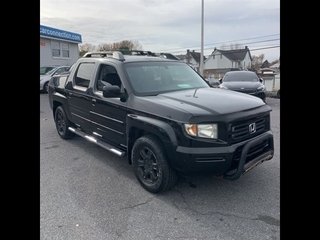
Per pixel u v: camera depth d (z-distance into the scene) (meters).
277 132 6.33
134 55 4.88
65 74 5.73
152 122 3.17
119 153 3.85
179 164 2.95
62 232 2.60
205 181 3.69
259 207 3.01
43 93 14.80
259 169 4.04
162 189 3.26
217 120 2.85
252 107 3.25
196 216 2.86
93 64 4.61
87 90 4.54
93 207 3.06
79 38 23.62
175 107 3.06
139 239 2.50
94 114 4.41
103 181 3.75
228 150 2.83
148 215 2.89
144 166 3.47
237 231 2.59
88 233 2.59
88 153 4.97
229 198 3.23
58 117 5.94
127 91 3.67
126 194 3.37
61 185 3.62
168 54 5.29
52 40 20.77
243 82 10.44
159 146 3.19
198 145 2.85
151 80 3.98
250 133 3.13
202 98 3.45
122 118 3.73
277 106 10.84
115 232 2.61
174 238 2.51
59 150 5.14
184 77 4.50
